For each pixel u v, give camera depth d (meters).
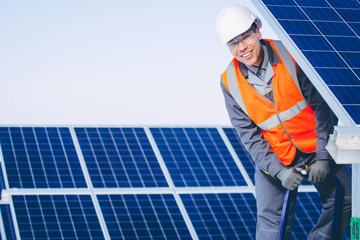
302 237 10.64
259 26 5.74
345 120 4.62
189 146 13.00
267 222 6.16
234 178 12.22
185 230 11.07
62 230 11.14
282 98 5.62
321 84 4.96
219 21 5.56
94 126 13.60
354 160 4.45
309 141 5.80
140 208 11.51
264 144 5.86
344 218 5.86
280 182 6.09
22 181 12.14
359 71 5.15
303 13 5.98
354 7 6.29
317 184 5.91
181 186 12.00
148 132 13.43
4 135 13.30
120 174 12.33
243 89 5.77
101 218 11.36
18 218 11.34
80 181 12.17
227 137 13.40
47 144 13.09
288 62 5.57
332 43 5.51
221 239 10.94
